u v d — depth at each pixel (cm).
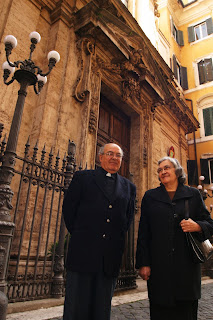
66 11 802
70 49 784
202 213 212
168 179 222
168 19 2008
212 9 2095
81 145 726
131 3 1410
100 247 193
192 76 2008
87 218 201
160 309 194
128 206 225
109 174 224
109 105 1021
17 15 678
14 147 331
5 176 320
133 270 550
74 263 190
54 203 614
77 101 761
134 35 936
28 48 692
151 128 1155
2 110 582
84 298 185
